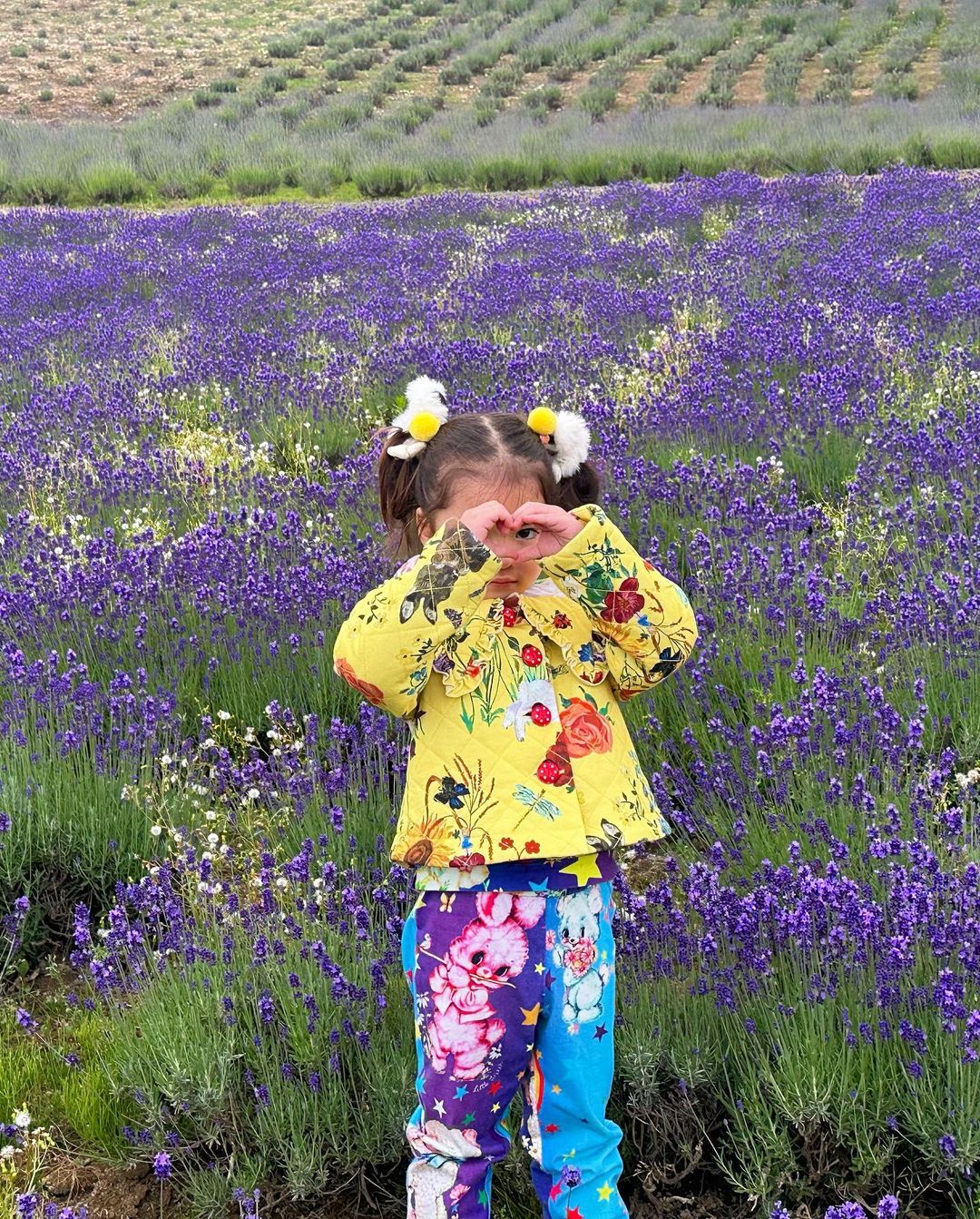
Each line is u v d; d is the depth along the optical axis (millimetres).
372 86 38812
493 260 14273
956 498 5859
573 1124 2451
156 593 5516
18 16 57312
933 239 12852
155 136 31359
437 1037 2359
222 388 9656
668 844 4090
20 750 4270
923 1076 2727
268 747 4941
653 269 13023
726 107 31219
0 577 5867
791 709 4250
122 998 3523
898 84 29922
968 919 2875
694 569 5461
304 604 5371
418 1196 2375
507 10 51656
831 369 8125
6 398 9969
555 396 8281
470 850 2332
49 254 16672
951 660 4500
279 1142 2861
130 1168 3037
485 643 2480
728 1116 2914
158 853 4105
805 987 2918
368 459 7215
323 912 3402
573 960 2385
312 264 14789
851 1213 2309
